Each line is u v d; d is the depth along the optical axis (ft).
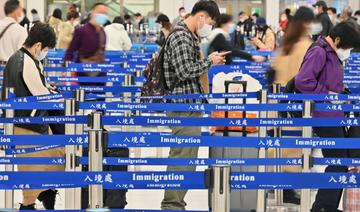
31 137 24.67
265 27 92.22
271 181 19.36
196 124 27.61
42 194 30.66
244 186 19.24
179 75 31.32
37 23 30.96
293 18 39.75
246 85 38.96
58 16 94.63
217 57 31.58
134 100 40.98
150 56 65.82
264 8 146.92
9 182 19.93
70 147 26.50
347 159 26.08
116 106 30.66
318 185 19.67
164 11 148.25
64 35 83.76
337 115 31.24
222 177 18.11
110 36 70.44
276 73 40.29
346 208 29.55
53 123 28.84
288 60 39.70
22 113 30.63
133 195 38.75
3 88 30.53
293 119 27.35
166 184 19.71
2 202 35.94
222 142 24.34
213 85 41.65
